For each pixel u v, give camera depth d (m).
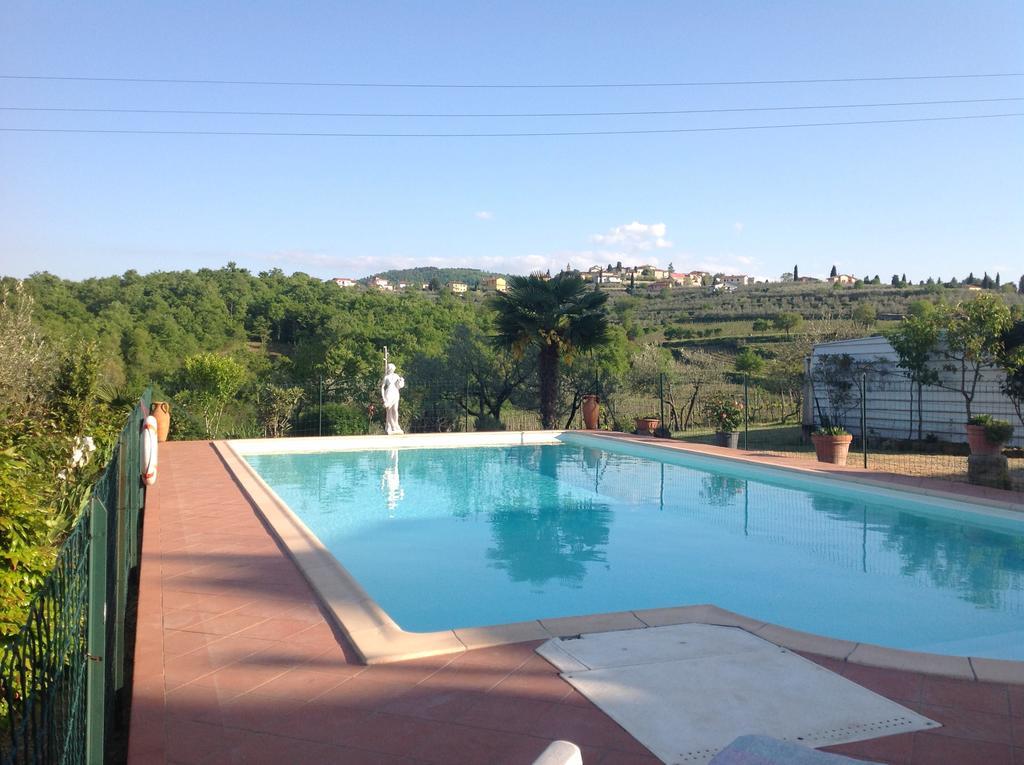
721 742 3.19
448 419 21.91
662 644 4.30
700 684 3.76
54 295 38.69
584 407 19.56
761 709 3.49
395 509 10.50
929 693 3.69
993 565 7.54
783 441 19.92
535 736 3.24
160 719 3.38
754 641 4.37
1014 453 14.18
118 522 4.77
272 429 19.88
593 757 3.06
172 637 4.45
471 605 6.43
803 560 7.78
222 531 7.37
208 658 4.12
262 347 48.62
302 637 4.45
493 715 3.44
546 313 19.27
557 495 11.47
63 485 7.67
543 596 6.66
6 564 4.29
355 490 11.96
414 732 3.28
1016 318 15.65
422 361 23.14
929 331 16.61
